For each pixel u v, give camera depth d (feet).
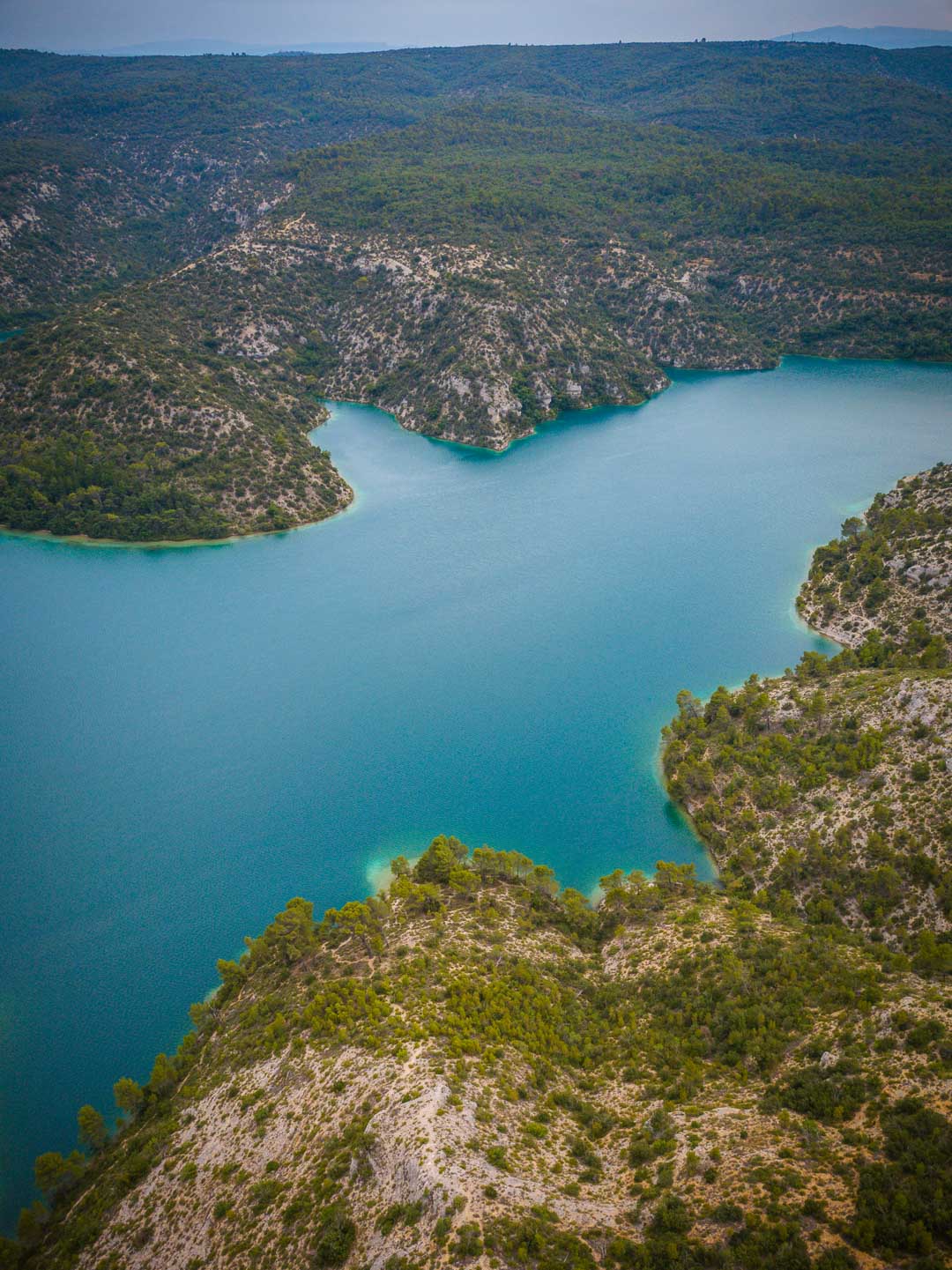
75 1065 269.85
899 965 232.32
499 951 259.39
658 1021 234.58
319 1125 197.47
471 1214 163.02
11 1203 229.25
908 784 301.22
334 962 260.01
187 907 330.75
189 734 434.30
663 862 308.60
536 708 442.09
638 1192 174.81
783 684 410.31
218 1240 180.75
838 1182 162.91
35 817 379.35
